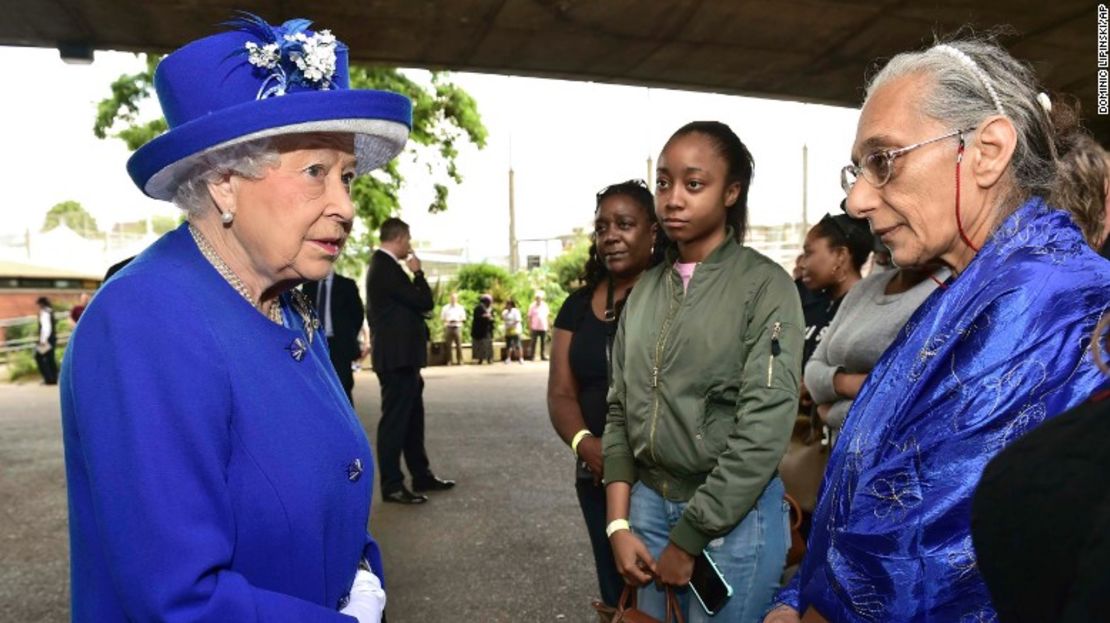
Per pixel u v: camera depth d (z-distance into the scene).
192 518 1.03
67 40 6.68
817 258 3.41
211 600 1.02
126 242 36.81
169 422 1.05
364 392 11.44
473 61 7.61
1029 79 1.08
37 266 25.39
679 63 7.75
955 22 6.75
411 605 3.47
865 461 1.07
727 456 1.81
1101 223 1.15
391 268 5.12
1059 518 0.60
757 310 1.87
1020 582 0.62
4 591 3.73
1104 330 0.72
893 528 1.00
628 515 2.10
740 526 1.89
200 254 1.23
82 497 1.15
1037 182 1.06
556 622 3.30
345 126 1.16
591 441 2.41
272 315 1.35
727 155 1.96
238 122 1.10
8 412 10.49
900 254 1.12
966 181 1.06
